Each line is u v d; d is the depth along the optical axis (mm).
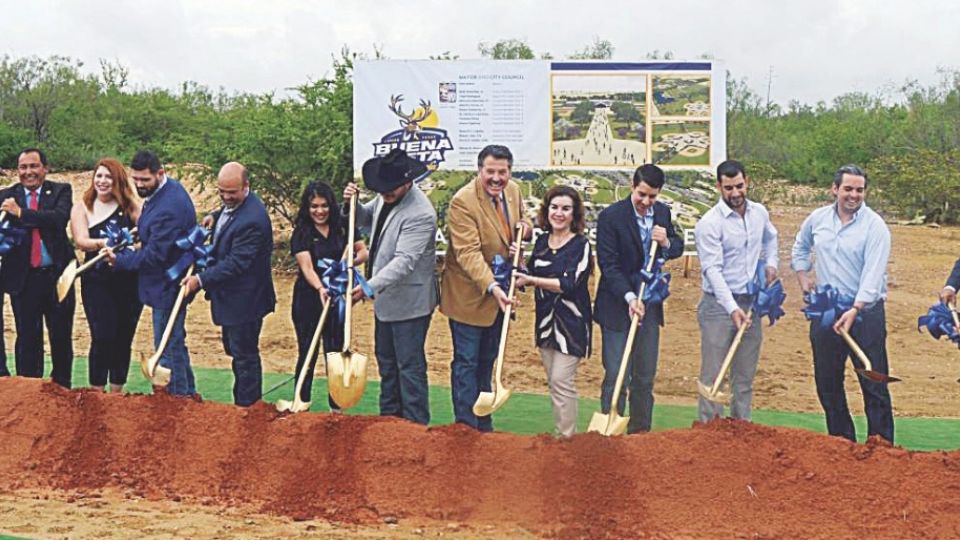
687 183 14727
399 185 7426
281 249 18547
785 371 11406
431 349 12562
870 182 26828
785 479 6164
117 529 5949
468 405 7570
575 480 6273
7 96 35656
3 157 33062
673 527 5996
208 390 9969
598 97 14602
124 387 9672
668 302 15328
